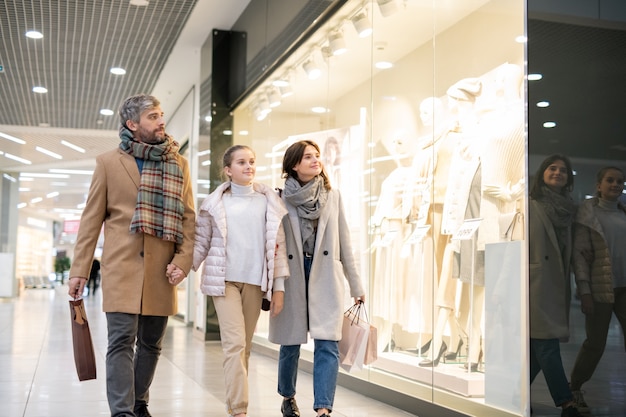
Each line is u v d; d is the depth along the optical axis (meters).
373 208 5.22
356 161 5.48
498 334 3.56
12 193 21.36
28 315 13.30
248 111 8.17
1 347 7.51
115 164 3.38
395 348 4.73
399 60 4.84
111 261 3.31
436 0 4.39
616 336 2.99
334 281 3.63
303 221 3.67
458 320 3.99
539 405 3.19
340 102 5.68
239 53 8.49
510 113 3.58
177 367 6.16
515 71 3.56
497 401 3.52
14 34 8.83
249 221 3.58
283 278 3.55
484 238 3.77
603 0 3.09
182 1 7.79
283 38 6.64
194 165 11.31
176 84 11.48
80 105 12.72
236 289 3.55
